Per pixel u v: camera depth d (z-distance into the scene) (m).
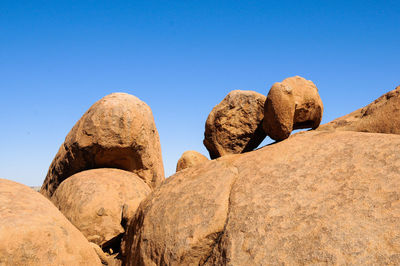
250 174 3.25
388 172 2.57
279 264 2.26
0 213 3.08
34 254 3.00
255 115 4.58
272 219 2.58
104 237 4.70
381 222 2.18
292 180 2.91
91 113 5.83
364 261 2.01
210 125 4.75
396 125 3.48
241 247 2.52
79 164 6.03
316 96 4.11
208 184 3.37
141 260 3.26
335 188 2.63
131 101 6.08
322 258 2.13
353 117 4.16
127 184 5.35
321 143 3.37
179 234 2.98
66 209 4.87
